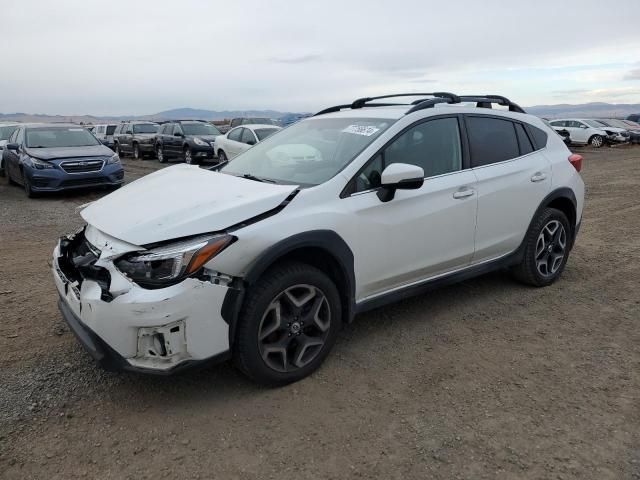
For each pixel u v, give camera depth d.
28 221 8.53
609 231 7.44
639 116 34.53
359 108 4.62
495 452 2.66
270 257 2.98
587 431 2.82
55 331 4.08
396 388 3.25
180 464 2.59
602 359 3.62
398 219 3.63
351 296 3.48
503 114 4.63
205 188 3.45
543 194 4.70
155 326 2.73
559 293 4.88
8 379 3.35
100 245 3.04
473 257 4.27
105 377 3.39
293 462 2.60
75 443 2.74
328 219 3.26
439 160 4.01
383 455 2.64
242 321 3.01
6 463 2.58
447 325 4.16
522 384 3.30
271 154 4.23
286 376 3.23
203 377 3.39
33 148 11.15
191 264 2.78
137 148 22.47
